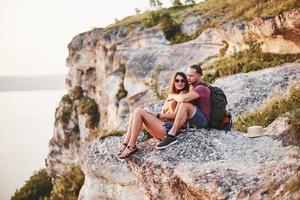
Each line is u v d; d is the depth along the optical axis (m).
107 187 10.96
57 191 25.47
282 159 6.82
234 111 12.86
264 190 6.27
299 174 6.19
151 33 27.56
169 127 7.79
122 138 11.46
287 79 13.53
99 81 33.81
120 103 22.45
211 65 18.58
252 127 8.00
